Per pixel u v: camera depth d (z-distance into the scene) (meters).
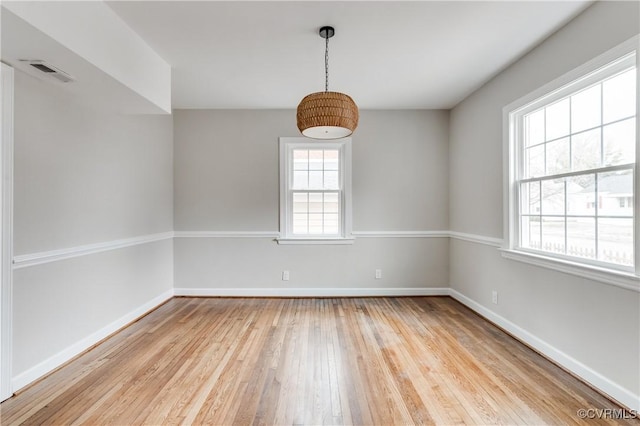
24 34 1.64
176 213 4.35
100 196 2.91
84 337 2.69
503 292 3.16
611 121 2.08
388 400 2.00
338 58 2.88
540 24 2.36
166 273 4.18
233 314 3.64
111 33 2.16
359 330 3.15
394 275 4.40
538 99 2.65
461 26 2.39
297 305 3.99
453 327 3.23
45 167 2.33
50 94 2.37
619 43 1.92
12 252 2.04
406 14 2.23
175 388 2.13
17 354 2.10
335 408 1.92
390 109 4.37
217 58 2.87
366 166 4.38
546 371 2.34
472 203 3.78
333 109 2.27
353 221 4.38
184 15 2.22
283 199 4.34
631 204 1.95
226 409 1.91
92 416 1.84
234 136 4.34
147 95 2.63
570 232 2.42
